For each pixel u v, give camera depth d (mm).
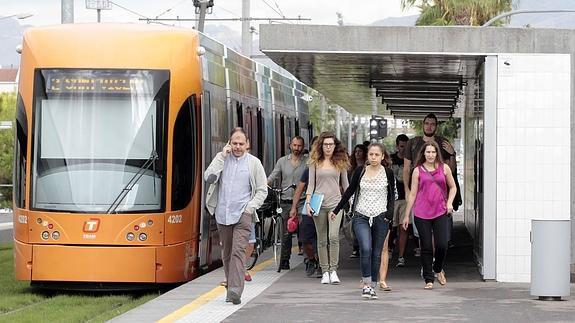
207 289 17047
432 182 17375
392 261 23109
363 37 18656
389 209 16531
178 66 19984
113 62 19812
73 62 19828
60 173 19484
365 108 41469
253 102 26391
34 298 19094
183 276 19859
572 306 15312
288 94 32469
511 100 18219
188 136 20016
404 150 20547
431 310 14891
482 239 18734
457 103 35906
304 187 18656
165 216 19453
